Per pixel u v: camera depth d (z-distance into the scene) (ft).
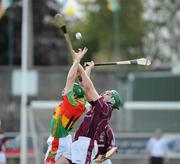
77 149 94.02
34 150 202.80
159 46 477.36
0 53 422.00
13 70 260.01
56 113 95.96
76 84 94.94
